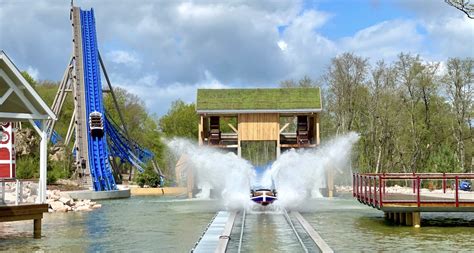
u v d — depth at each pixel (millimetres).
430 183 58906
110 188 58500
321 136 86312
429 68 78812
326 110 83875
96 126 65125
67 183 62219
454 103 76875
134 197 58281
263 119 59031
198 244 22969
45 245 24219
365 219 34500
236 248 22656
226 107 59188
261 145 99750
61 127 108188
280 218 33688
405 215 31078
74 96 68188
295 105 58812
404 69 79812
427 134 80688
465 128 79125
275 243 23969
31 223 32094
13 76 25172
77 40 72250
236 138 62344
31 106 26047
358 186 37375
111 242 25188
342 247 23344
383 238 25891
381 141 82562
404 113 81062
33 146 64812
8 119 26281
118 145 79125
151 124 116875
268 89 61375
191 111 110812
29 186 43375
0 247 23750
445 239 25422
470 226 30312
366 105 82188
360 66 81250
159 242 25203
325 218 35219
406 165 82938
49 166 63656
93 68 70625
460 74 76188
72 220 34812
